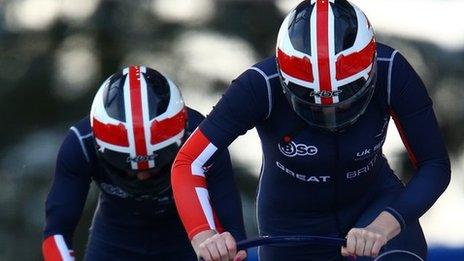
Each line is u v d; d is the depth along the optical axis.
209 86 38.25
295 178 18.34
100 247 20.73
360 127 17.64
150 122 18.25
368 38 16.78
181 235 20.66
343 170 18.06
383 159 18.98
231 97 17.36
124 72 19.03
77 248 37.91
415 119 17.34
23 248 39.97
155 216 20.12
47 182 40.22
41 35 40.19
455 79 38.09
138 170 18.34
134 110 18.30
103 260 20.69
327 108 16.62
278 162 18.31
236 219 18.58
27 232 40.06
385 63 17.38
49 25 40.12
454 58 38.12
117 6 39.53
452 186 38.50
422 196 17.00
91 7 39.97
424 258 18.38
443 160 17.38
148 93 18.52
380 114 17.62
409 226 18.34
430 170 17.25
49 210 19.23
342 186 18.38
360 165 18.11
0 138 41.38
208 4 39.41
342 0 17.20
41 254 40.06
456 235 37.25
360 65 16.52
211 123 17.30
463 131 38.31
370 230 16.58
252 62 38.56
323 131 17.55
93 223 21.11
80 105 39.84
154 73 19.08
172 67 38.53
